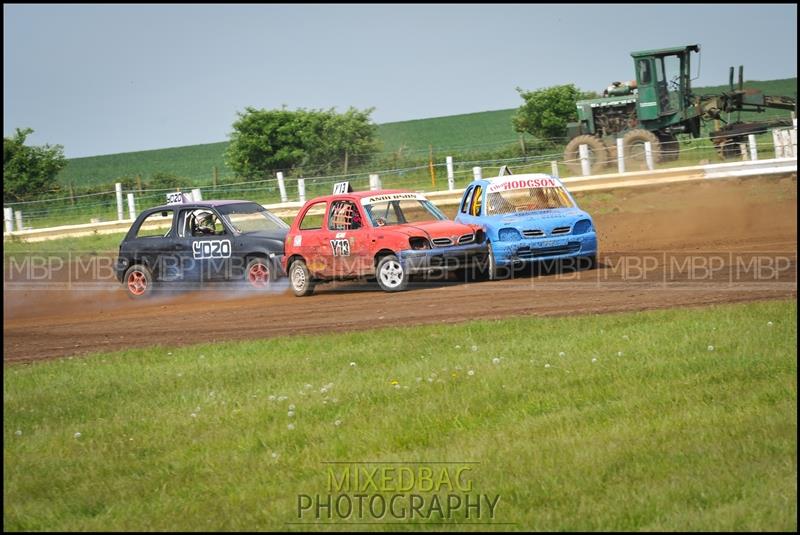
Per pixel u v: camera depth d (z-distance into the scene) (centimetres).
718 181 9331
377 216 5756
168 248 6588
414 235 5497
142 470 2553
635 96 11775
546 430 2561
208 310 5600
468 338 3756
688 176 9450
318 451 2553
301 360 3600
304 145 13612
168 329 4906
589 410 2691
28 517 2261
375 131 14625
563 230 5659
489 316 4338
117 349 4384
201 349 4038
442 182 12219
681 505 2030
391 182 12538
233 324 4866
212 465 2519
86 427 2970
